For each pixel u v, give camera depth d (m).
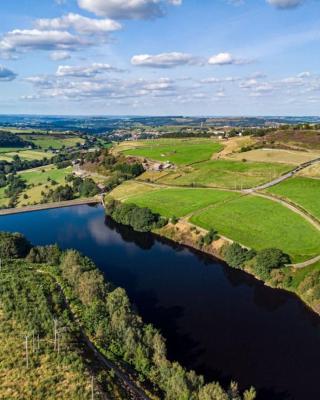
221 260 135.38
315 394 72.06
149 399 64.69
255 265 121.56
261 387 73.62
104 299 91.00
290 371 78.00
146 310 101.31
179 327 93.38
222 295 109.75
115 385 65.25
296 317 97.69
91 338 78.62
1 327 78.44
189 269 128.50
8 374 65.12
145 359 72.25
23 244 124.50
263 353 83.44
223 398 59.91
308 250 125.50
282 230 141.50
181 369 67.25
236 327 93.31
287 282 112.69
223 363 80.25
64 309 87.75
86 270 104.50
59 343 73.56
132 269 128.88
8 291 93.56
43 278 103.12
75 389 61.50
